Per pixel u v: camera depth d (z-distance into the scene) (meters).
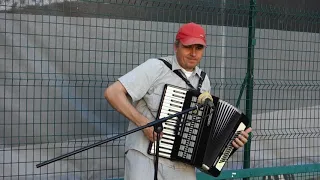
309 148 6.22
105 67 5.18
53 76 4.97
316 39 6.21
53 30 4.95
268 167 5.73
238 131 3.82
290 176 6.09
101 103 5.18
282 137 6.04
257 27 5.86
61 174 5.02
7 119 4.80
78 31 5.05
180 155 3.74
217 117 3.79
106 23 5.16
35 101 4.91
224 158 3.84
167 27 5.43
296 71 6.12
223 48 5.70
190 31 3.75
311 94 6.21
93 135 5.15
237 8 5.73
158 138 3.52
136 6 5.28
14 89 4.82
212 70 5.65
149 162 3.75
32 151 4.89
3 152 4.78
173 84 3.79
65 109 5.02
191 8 5.54
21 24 4.83
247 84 5.72
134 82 3.72
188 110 3.59
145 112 3.83
